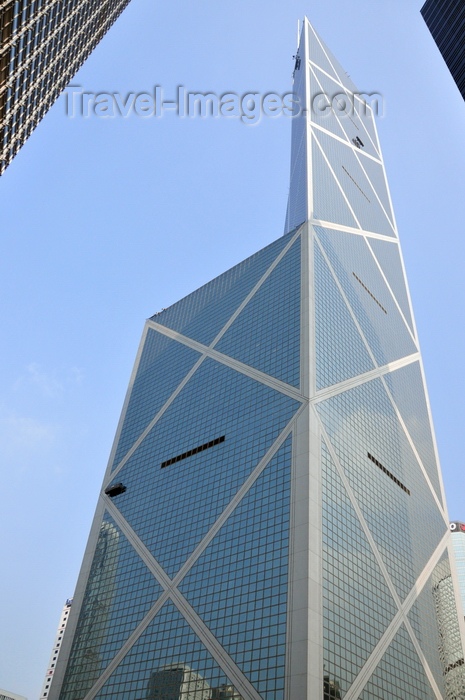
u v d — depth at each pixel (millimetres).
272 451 72375
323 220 113000
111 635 74250
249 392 83562
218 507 73562
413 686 65062
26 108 65375
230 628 60500
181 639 64750
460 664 78125
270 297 95812
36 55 63906
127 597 76312
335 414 77625
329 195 124750
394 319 118938
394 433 93750
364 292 110000
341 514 67438
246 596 61469
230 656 58344
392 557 74688
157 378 106438
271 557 62062
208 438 84125
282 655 54000
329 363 83312
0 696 120438
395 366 107438
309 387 75625
